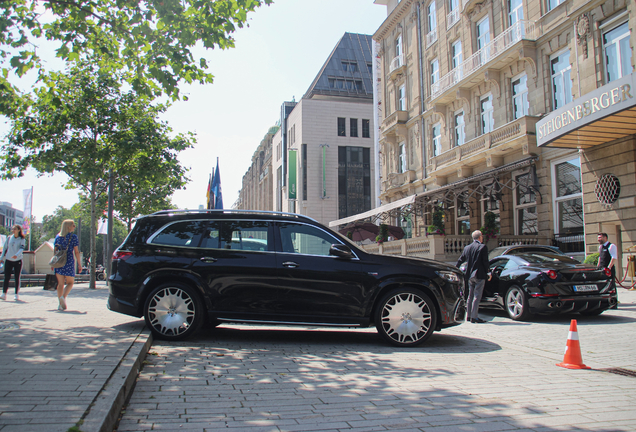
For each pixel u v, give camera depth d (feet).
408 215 96.02
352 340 23.25
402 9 99.60
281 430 10.59
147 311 21.25
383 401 12.94
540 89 61.31
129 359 14.92
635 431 10.87
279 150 211.82
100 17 26.45
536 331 26.84
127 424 10.66
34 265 95.20
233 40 26.89
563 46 57.98
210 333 24.13
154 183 68.95
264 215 22.71
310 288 21.40
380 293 22.04
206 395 13.12
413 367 17.24
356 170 177.27
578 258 54.49
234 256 21.71
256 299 21.40
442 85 84.53
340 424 11.05
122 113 60.03
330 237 22.35
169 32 25.82
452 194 77.36
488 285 34.47
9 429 8.73
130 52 27.32
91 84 58.13
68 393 11.18
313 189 172.96
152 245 22.18
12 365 13.87
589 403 13.05
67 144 58.65
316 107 176.45
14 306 31.22
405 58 99.96
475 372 16.63
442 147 84.99
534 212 63.36
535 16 62.28
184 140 66.74
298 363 17.46
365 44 200.95
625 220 48.14
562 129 47.26
